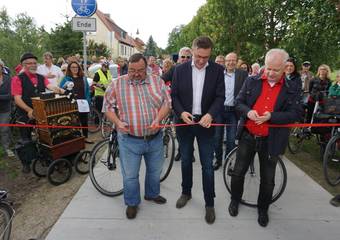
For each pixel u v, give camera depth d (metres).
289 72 4.27
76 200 3.85
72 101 4.54
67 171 4.58
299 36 10.59
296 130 6.17
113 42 45.03
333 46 10.70
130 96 3.21
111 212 3.58
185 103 3.34
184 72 3.31
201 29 23.06
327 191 4.23
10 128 6.01
